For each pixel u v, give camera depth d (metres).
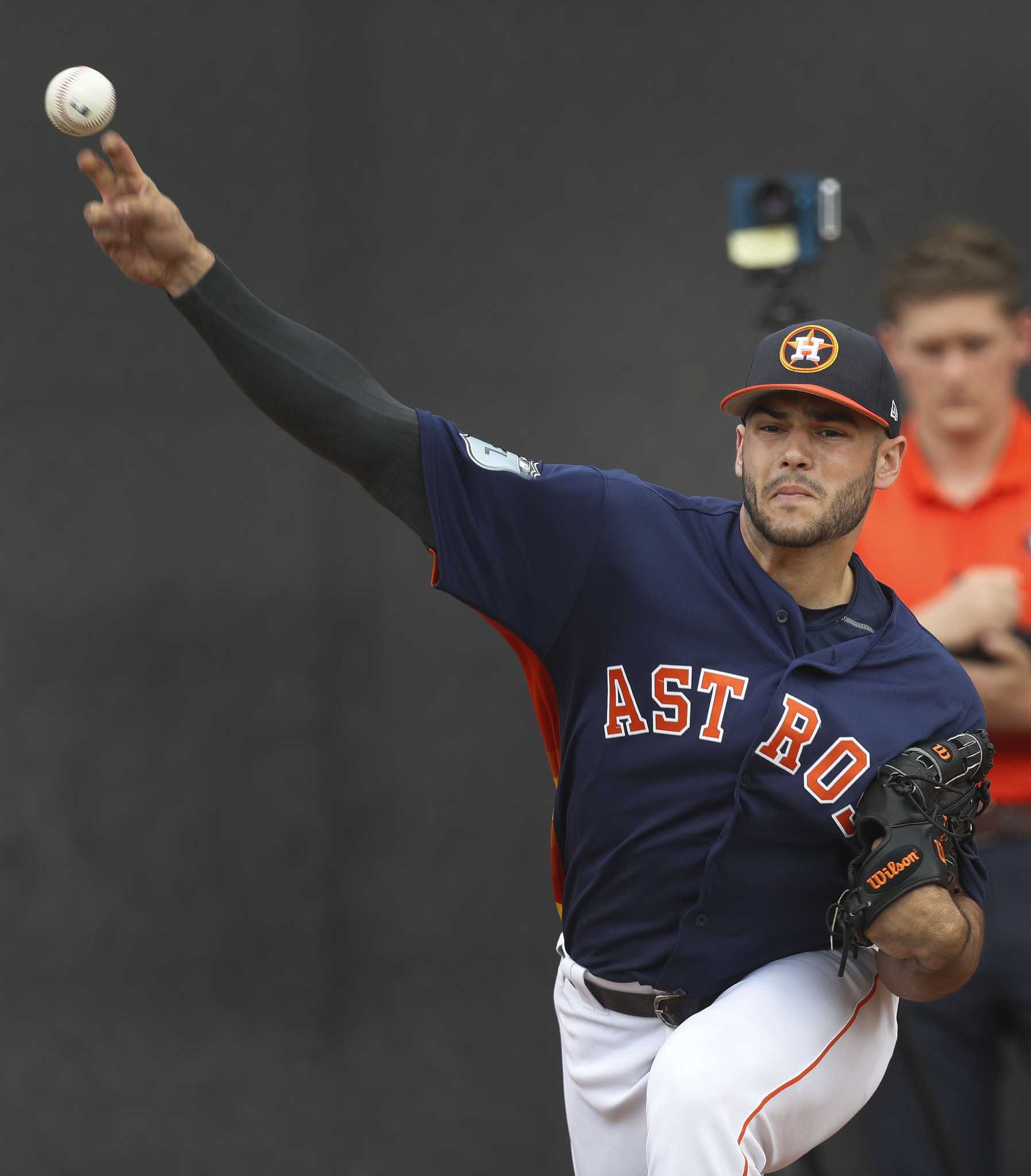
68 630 20.81
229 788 20.33
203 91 21.44
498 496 7.27
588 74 21.12
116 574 20.94
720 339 20.81
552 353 21.19
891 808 6.91
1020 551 10.62
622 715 7.27
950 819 7.08
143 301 21.22
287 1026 17.61
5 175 21.34
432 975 18.45
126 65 21.42
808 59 20.70
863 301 20.09
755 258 14.52
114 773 20.33
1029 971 10.09
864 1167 13.67
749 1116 6.71
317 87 21.39
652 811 7.28
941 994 7.03
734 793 7.09
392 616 20.73
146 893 19.78
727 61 20.86
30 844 20.02
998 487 10.72
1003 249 10.93
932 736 7.15
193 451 21.11
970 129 20.33
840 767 7.01
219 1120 15.59
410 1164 14.63
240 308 6.96
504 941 18.83
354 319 21.42
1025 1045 10.33
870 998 7.48
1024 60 20.22
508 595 7.39
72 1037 17.39
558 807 7.88
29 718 20.55
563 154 21.17
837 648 7.19
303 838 20.12
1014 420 11.03
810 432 6.97
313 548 20.91
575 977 7.93
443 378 21.31
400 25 21.33
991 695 10.03
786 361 6.91
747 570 7.26
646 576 7.27
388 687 20.61
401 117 21.38
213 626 20.81
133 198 6.64
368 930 19.12
